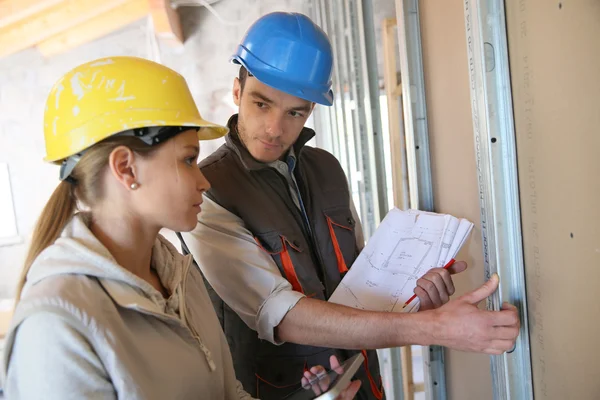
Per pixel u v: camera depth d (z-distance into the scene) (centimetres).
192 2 402
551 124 76
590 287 70
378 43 348
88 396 63
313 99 113
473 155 108
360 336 97
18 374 64
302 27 117
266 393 129
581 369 75
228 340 133
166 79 75
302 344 117
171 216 76
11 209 423
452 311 89
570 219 73
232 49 418
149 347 73
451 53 115
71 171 75
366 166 226
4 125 420
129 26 419
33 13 356
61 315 63
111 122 70
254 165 121
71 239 73
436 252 106
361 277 115
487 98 90
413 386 249
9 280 425
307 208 132
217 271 116
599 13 61
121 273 72
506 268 93
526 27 80
